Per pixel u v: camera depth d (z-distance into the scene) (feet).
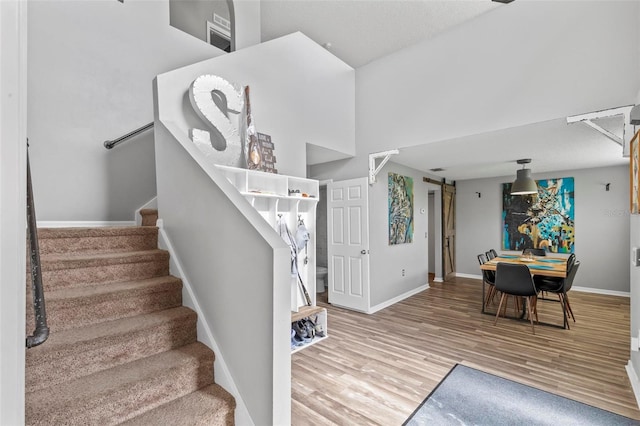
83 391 4.40
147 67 10.44
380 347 10.66
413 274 18.69
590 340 11.10
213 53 12.15
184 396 5.23
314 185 11.96
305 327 11.15
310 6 12.43
